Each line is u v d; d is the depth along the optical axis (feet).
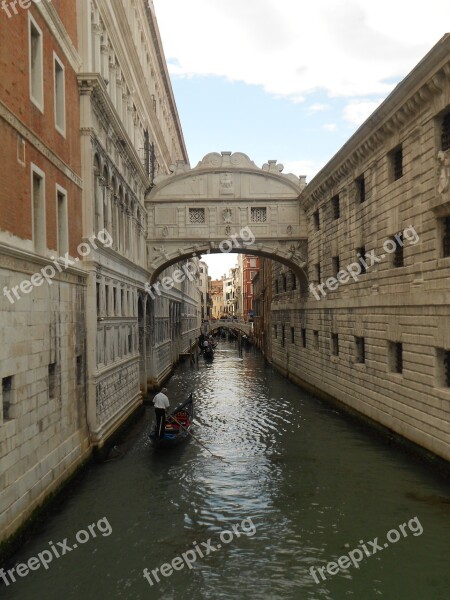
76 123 45.11
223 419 66.95
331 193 72.23
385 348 53.98
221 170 83.30
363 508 37.04
